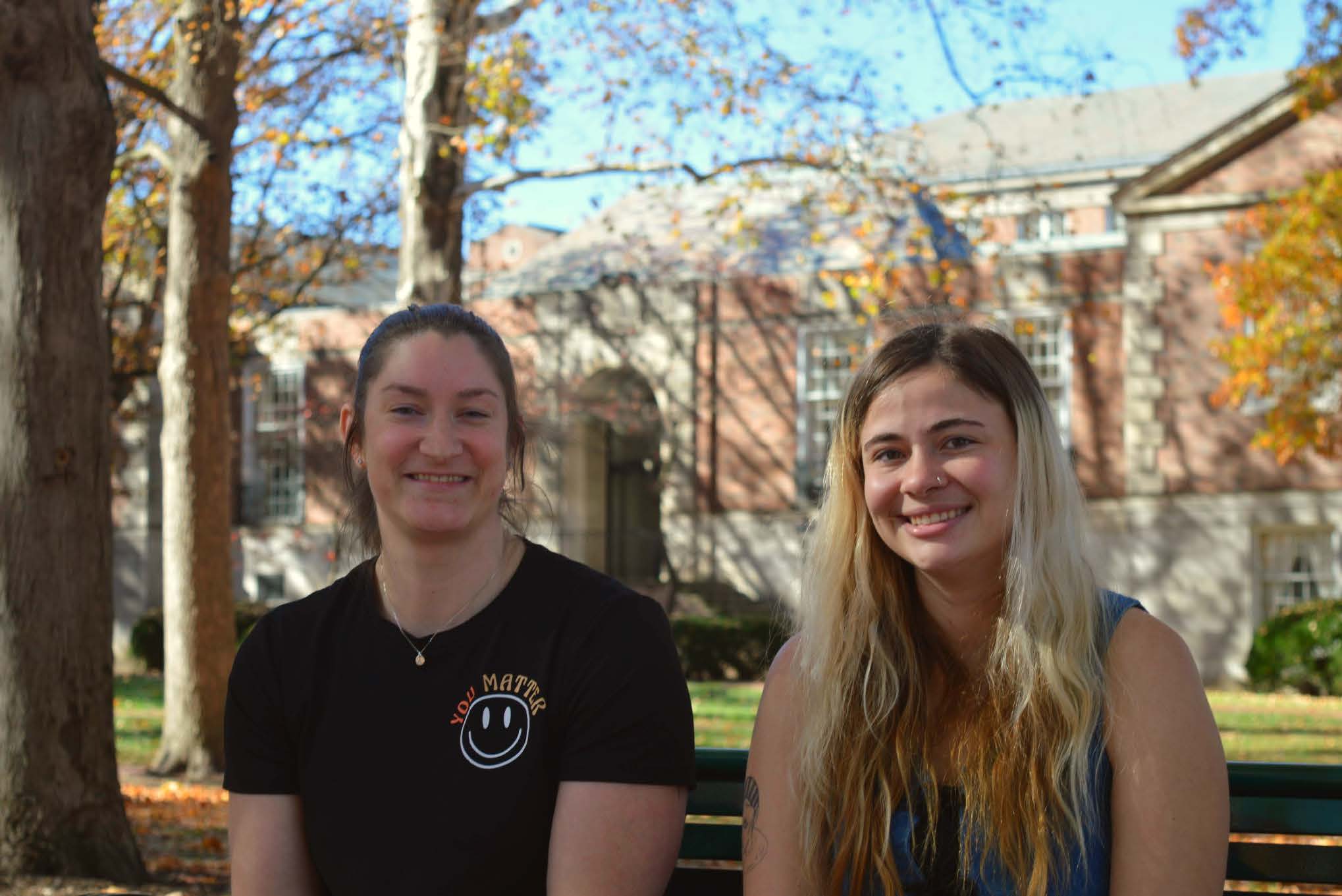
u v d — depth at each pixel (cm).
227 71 1146
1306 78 1716
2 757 583
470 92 1271
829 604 276
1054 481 260
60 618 593
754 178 1534
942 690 272
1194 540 2297
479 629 265
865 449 270
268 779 271
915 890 254
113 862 601
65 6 595
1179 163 2312
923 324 277
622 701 256
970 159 3012
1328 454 1880
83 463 603
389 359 275
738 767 297
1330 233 1775
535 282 2830
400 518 267
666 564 2661
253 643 276
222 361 1161
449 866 252
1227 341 1961
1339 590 2209
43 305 594
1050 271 1844
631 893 251
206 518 1151
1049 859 244
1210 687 2244
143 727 1528
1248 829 276
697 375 2655
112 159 619
